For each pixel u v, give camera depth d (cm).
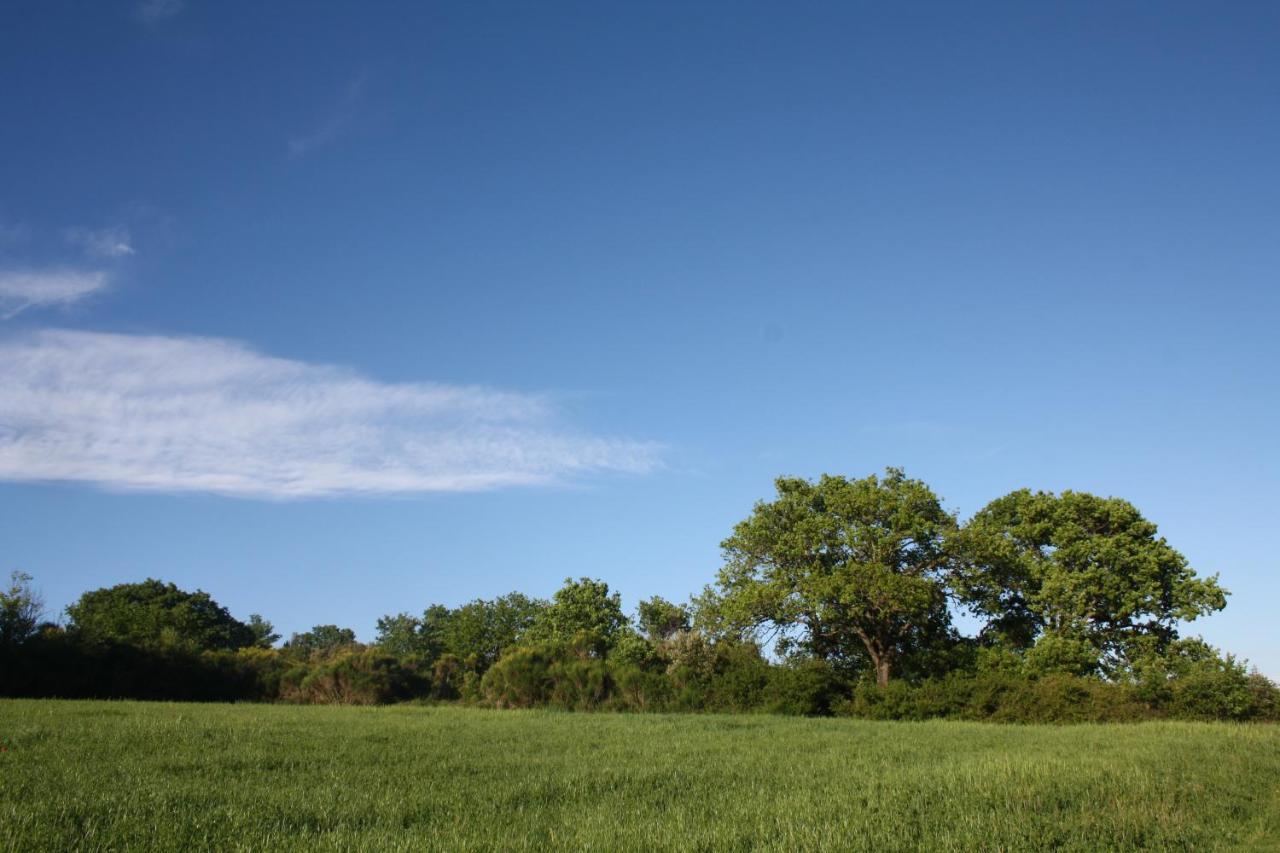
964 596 4750
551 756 1969
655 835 1069
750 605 4722
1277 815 1371
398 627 10619
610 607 7312
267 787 1404
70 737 2039
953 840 1078
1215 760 1872
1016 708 3872
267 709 3594
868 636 4812
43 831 1009
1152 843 1151
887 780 1538
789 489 5119
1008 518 5416
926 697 4125
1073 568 4953
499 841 1027
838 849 1013
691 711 4569
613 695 4747
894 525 4669
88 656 4656
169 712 3017
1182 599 4741
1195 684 3794
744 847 1047
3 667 4306
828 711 4416
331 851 980
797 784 1549
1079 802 1359
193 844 1002
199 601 8788
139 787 1339
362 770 1666
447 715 3472
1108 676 4728
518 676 4866
